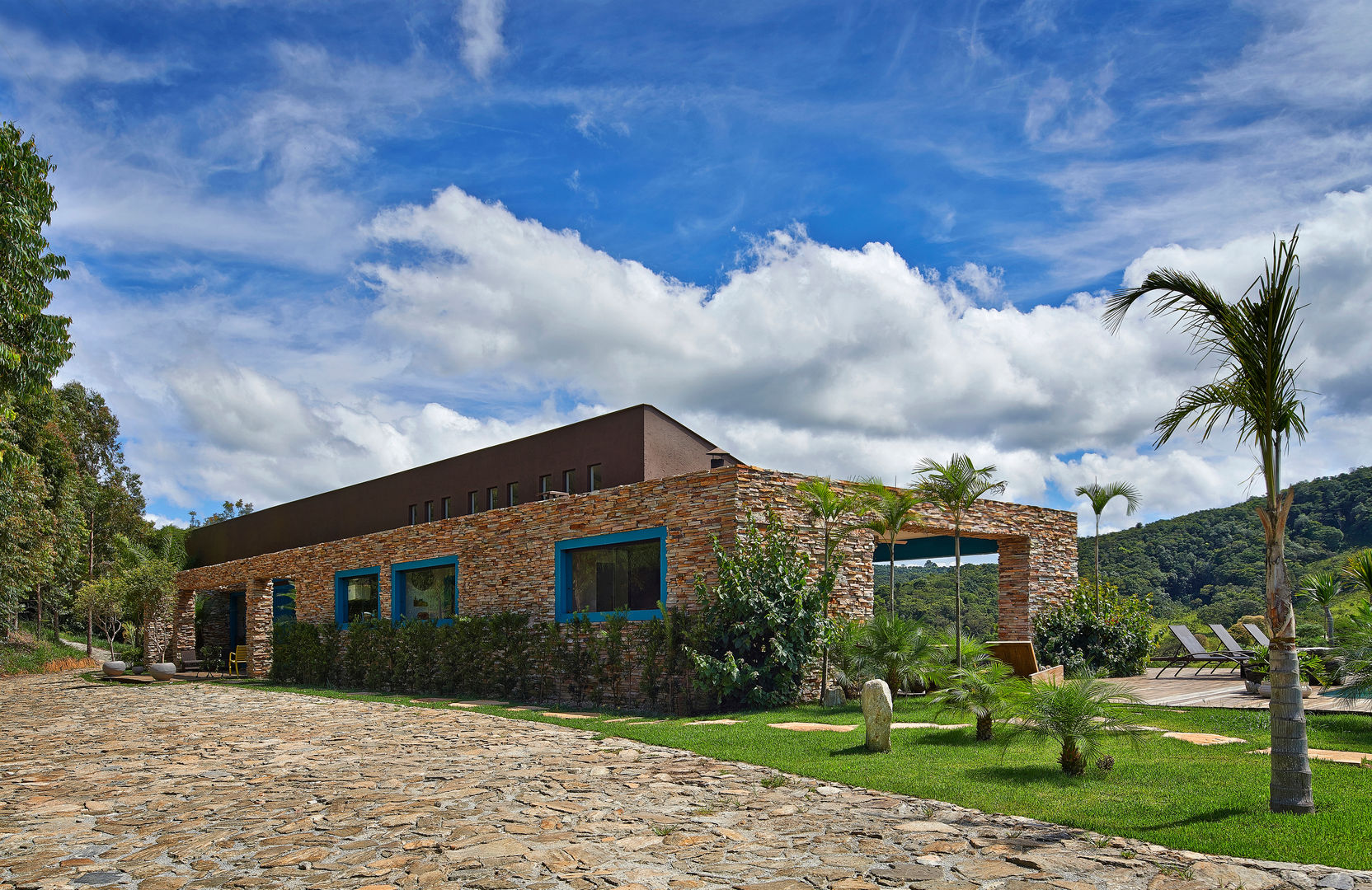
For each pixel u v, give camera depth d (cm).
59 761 1181
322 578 2959
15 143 1853
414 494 3038
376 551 2677
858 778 854
